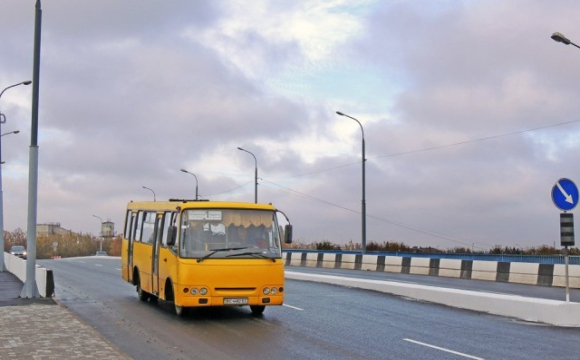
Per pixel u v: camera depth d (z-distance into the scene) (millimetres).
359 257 37531
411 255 39469
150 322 14227
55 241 108375
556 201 14672
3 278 27406
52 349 10078
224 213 14523
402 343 11523
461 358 10180
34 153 18422
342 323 14047
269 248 14555
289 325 13742
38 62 18594
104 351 9914
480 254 34625
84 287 23547
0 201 34094
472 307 16484
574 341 11812
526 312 14727
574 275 24391
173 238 14148
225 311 16031
